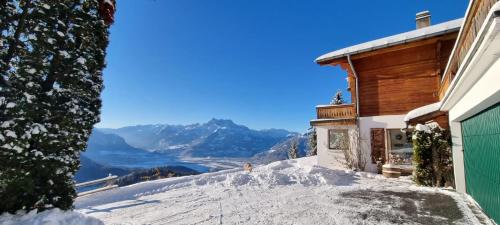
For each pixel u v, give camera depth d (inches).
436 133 399.2
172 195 377.1
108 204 332.2
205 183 465.7
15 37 157.8
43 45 166.6
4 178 147.7
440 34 472.4
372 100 586.9
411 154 531.2
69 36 180.4
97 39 199.5
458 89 241.1
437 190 371.6
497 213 221.3
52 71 174.4
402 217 259.6
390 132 562.9
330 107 648.4
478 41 126.8
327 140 641.6
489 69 170.6
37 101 164.7
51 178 170.9
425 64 531.8
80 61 184.1
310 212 284.0
